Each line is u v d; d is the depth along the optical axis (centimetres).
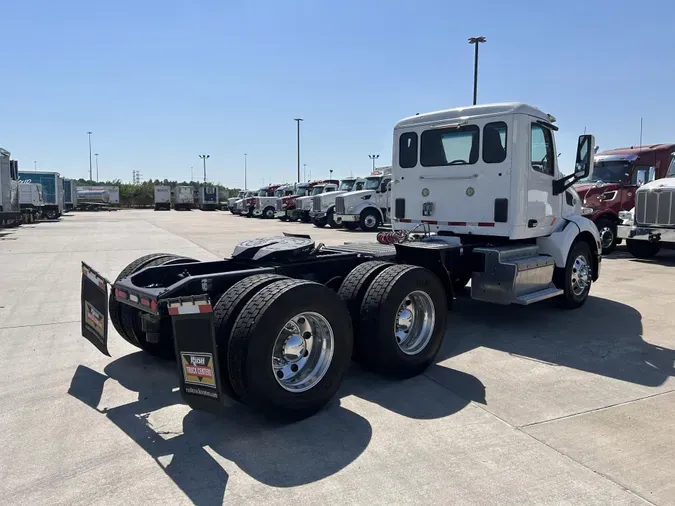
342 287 487
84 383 470
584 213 834
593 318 698
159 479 315
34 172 3447
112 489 304
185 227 2627
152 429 381
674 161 1352
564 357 541
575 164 693
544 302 798
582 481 312
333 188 2948
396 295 464
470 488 305
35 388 457
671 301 800
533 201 669
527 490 303
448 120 690
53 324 665
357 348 470
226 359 374
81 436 370
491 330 643
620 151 1480
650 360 532
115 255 1360
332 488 305
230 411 413
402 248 616
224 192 7475
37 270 1101
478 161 666
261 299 376
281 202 3222
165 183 7762
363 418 400
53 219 3500
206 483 310
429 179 720
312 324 411
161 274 506
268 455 343
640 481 313
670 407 418
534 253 691
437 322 504
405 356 476
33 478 316
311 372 407
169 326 484
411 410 414
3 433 374
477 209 674
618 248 1534
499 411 411
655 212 1192
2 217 2230
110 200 6631
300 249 518
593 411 411
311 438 367
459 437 368
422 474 320
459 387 462
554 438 366
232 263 540
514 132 634
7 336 612
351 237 1938
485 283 638
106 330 464
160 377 486
